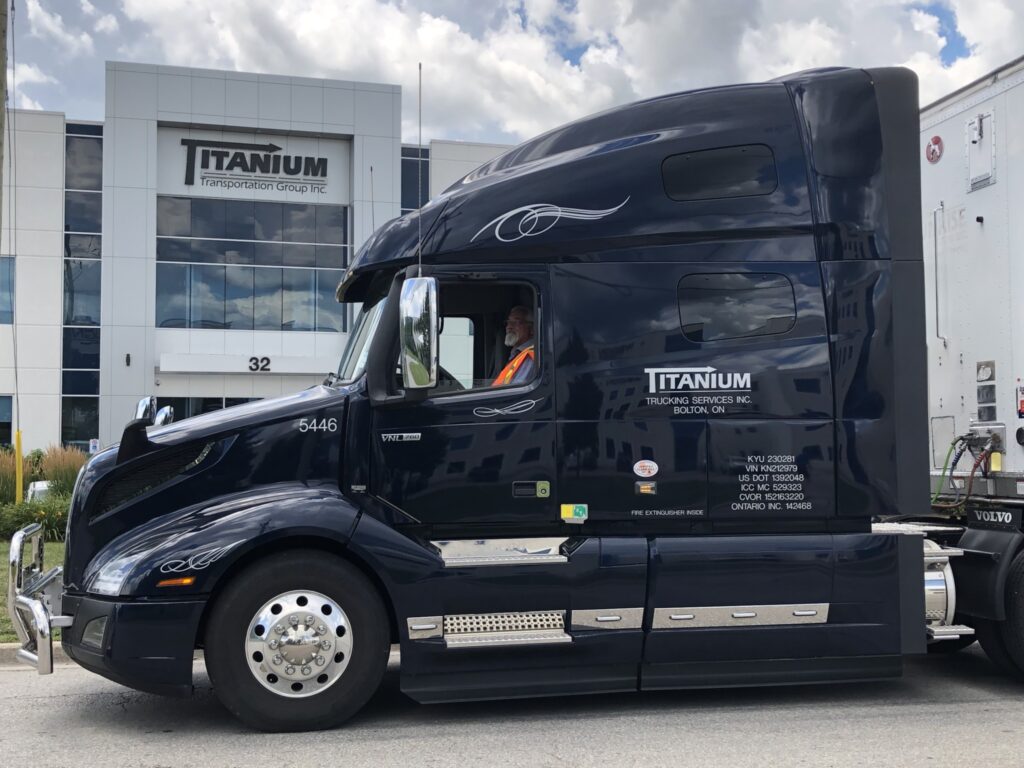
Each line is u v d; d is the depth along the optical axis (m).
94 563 5.40
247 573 5.25
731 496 5.69
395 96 35.47
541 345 5.68
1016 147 6.23
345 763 4.80
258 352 34.94
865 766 4.73
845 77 6.00
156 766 4.77
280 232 35.25
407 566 5.37
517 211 5.76
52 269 33.28
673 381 5.70
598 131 5.99
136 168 33.78
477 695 5.48
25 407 33.00
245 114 34.47
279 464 5.54
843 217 5.86
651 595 5.59
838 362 5.80
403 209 35.47
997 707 5.93
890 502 5.76
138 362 33.81
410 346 5.17
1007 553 6.05
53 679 6.81
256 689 5.25
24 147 32.97
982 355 6.48
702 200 5.84
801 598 5.70
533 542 5.58
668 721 5.59
